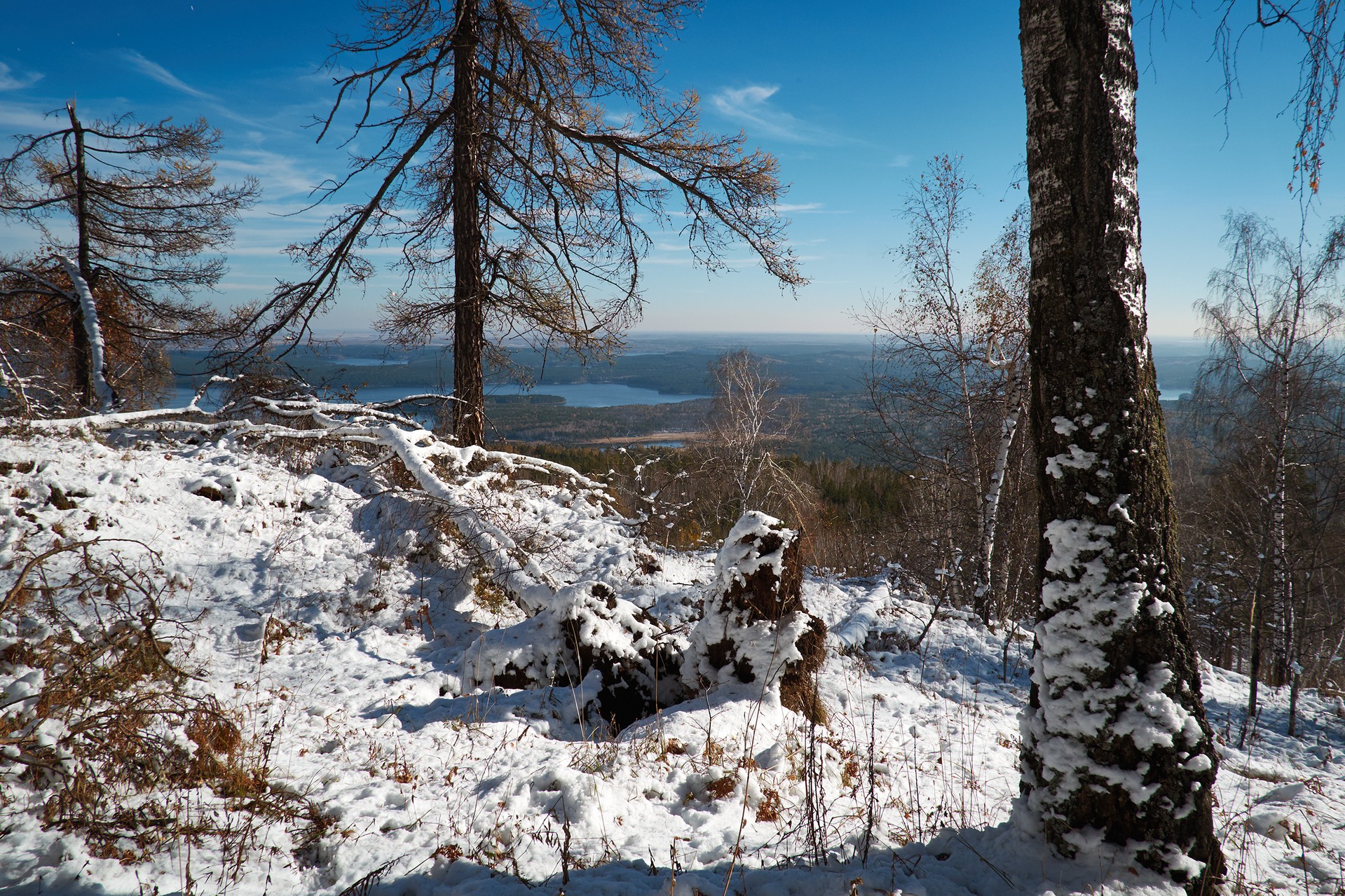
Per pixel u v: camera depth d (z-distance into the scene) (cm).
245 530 771
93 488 729
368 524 843
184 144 1906
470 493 930
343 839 327
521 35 1155
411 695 533
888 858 331
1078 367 307
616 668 582
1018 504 1377
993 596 1264
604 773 410
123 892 266
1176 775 291
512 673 573
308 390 1185
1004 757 573
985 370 1289
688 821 377
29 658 376
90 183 1872
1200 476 2016
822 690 678
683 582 938
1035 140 321
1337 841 432
